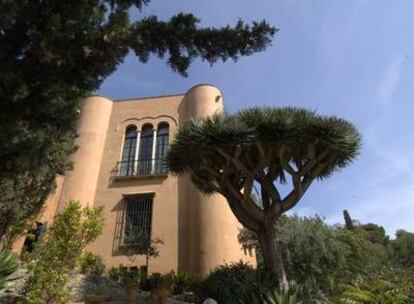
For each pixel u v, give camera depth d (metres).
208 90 17.72
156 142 17.47
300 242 12.37
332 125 9.06
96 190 16.19
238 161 9.12
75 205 8.80
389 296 10.20
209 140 9.05
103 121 18.27
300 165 9.48
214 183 10.03
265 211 9.27
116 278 11.66
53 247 7.69
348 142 9.05
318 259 12.21
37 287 6.96
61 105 5.56
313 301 8.27
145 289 10.78
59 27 4.82
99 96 18.83
